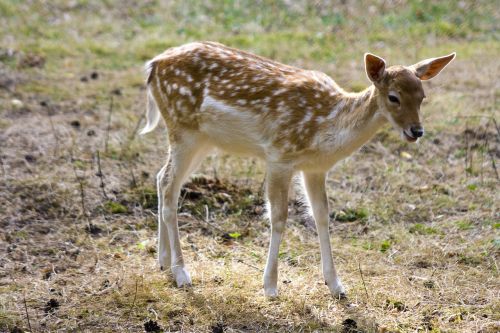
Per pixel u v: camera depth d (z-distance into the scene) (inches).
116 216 467.5
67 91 666.8
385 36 846.5
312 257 424.8
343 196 495.8
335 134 365.1
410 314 364.8
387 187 509.7
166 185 399.9
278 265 414.0
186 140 397.7
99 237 444.1
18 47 761.6
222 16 903.7
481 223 461.4
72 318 356.2
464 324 355.3
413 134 345.4
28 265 409.1
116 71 727.1
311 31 864.3
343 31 861.2
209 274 400.2
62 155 538.0
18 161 527.2
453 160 551.5
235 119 381.1
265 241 444.1
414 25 888.3
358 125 361.4
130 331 346.9
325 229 384.2
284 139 372.2
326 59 767.7
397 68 352.2
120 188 495.2
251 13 916.0
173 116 399.2
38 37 807.7
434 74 377.7
